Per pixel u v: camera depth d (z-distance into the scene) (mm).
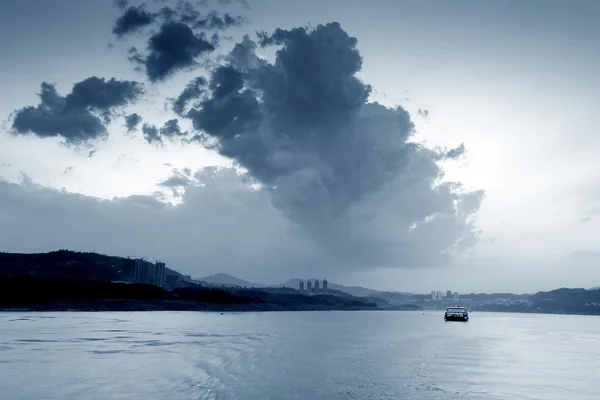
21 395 24844
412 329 99125
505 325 133750
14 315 116500
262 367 36500
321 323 122688
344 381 30438
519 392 27734
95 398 24234
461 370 36531
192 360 39625
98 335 62781
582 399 26078
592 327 129500
